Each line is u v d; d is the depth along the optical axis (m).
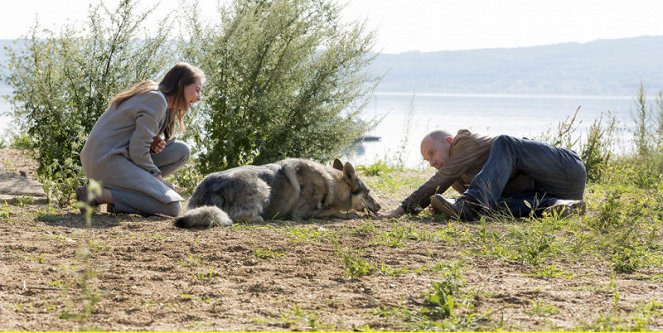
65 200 9.66
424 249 7.22
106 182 8.90
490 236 7.75
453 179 9.48
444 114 108.56
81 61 11.77
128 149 8.98
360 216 9.90
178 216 8.49
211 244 7.09
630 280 6.19
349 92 13.37
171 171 9.91
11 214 8.70
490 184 8.98
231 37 12.57
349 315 4.98
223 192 8.84
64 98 11.85
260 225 8.55
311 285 5.76
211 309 5.01
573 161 9.48
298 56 12.95
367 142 31.11
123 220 8.57
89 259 6.33
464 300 5.30
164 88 9.24
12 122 12.37
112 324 4.61
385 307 5.12
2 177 11.55
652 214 9.48
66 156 11.61
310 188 9.60
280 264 6.43
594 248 7.37
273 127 12.78
